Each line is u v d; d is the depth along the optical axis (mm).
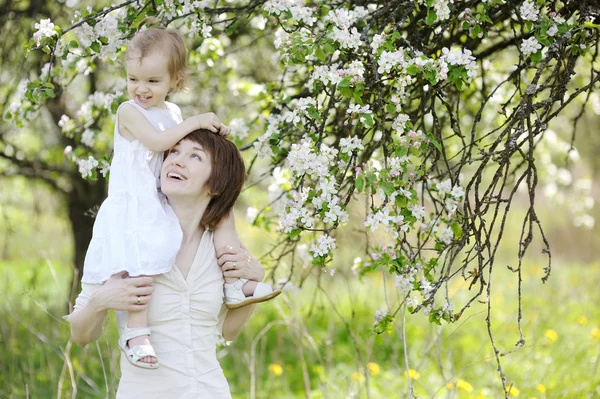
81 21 3088
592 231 12031
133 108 2707
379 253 2996
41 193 8695
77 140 4238
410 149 2818
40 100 3109
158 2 3104
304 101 2924
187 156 2717
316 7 3004
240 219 9156
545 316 6703
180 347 2682
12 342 5254
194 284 2723
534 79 2875
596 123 9438
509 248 11547
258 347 6434
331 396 4926
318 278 4273
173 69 2734
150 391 2666
